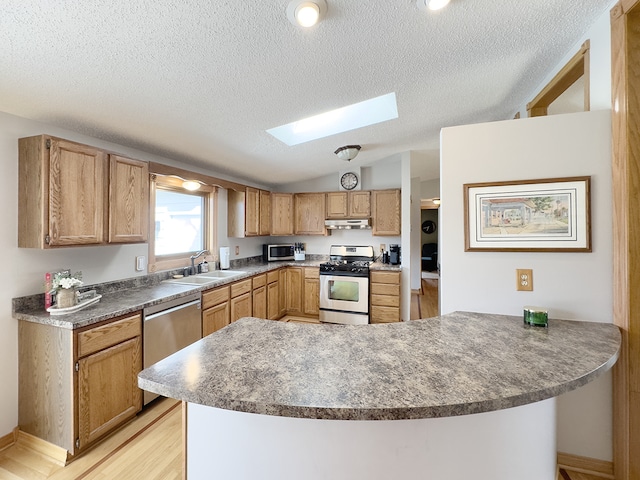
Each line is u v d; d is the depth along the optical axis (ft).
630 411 4.55
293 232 15.42
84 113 6.25
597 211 4.86
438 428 3.07
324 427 3.07
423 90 7.14
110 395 6.08
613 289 4.79
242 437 3.25
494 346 3.82
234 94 6.24
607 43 4.71
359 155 12.94
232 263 13.39
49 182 5.69
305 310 14.26
